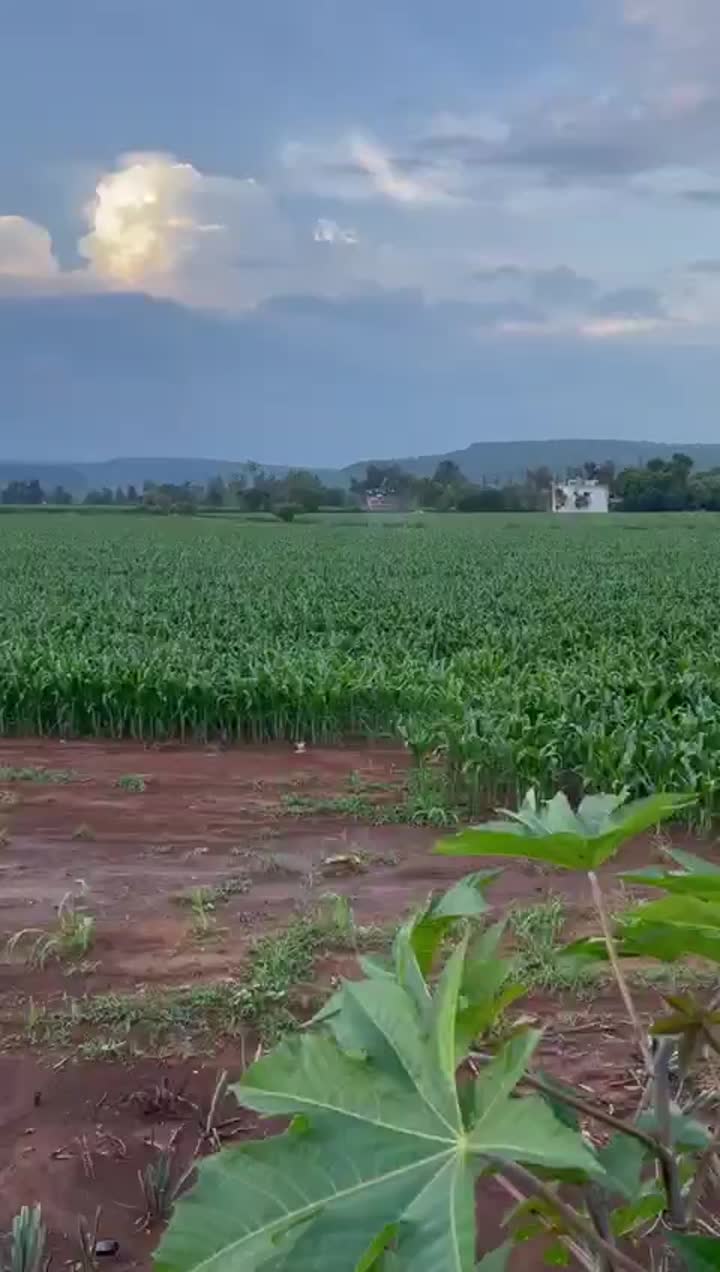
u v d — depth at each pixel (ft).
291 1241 4.88
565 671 47.50
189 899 26.11
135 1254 13.71
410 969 6.24
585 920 24.64
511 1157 4.77
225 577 123.13
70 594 102.17
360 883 27.48
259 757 42.11
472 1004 6.13
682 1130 7.07
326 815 33.68
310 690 44.39
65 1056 18.57
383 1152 5.07
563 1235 7.54
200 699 44.88
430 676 46.78
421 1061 5.40
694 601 94.17
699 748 32.42
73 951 22.90
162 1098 17.08
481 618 74.49
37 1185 15.07
